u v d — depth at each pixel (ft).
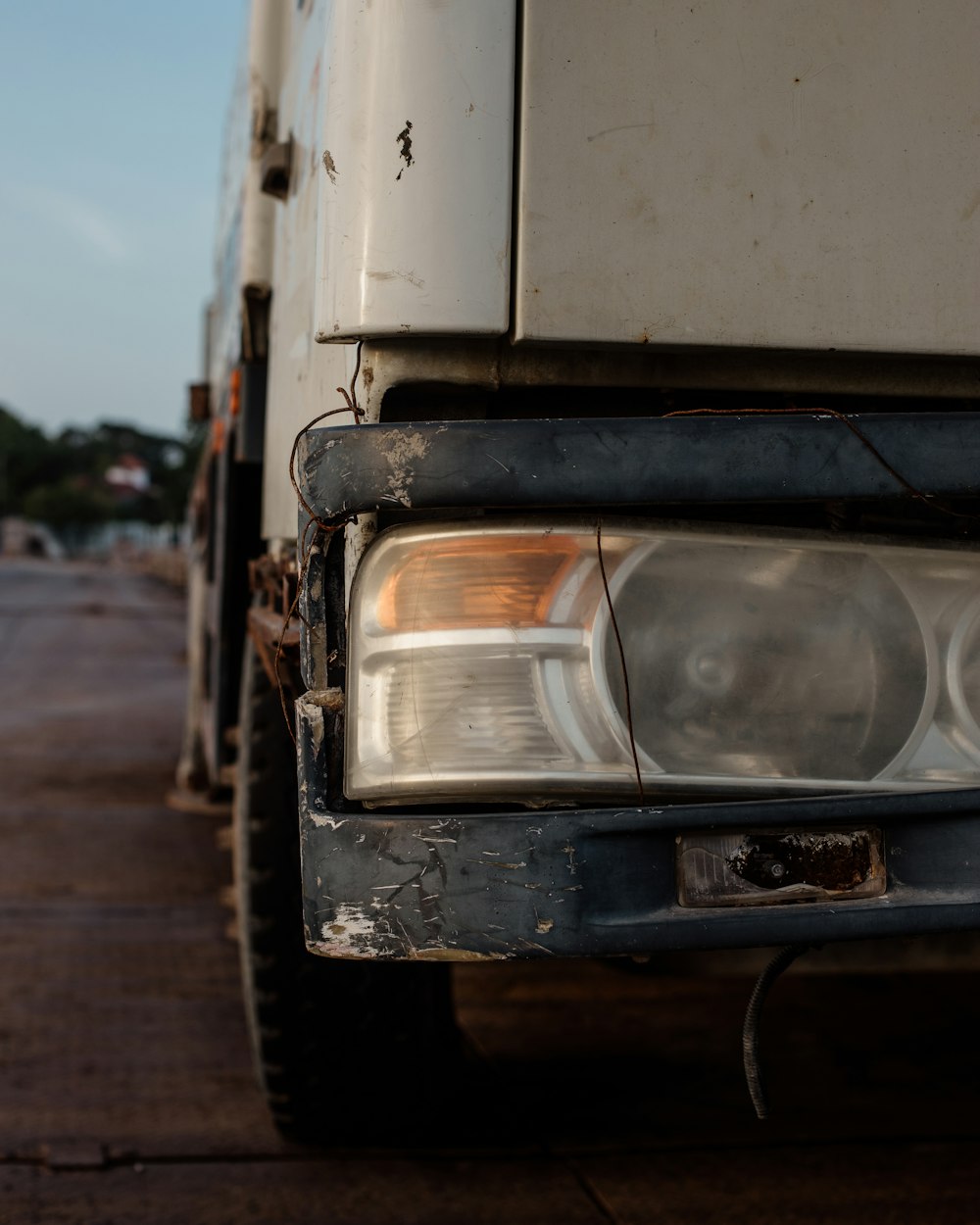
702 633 5.77
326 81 5.90
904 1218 8.16
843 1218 8.16
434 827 5.45
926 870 5.55
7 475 436.76
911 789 5.79
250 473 11.39
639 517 5.74
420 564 5.69
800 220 5.85
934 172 5.96
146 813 21.16
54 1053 10.89
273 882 8.32
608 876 5.41
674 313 5.76
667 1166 8.87
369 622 5.69
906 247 5.94
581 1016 11.93
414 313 5.63
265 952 8.30
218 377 14.01
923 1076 10.51
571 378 5.90
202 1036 11.35
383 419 5.90
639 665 5.72
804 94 5.85
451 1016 9.62
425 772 5.62
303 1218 8.13
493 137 5.64
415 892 5.44
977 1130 9.48
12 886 16.39
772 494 5.51
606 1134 9.36
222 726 11.57
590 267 5.69
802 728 5.81
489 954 5.39
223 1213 8.18
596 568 5.72
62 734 30.19
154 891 16.28
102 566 288.92
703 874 5.46
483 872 5.41
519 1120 9.58
